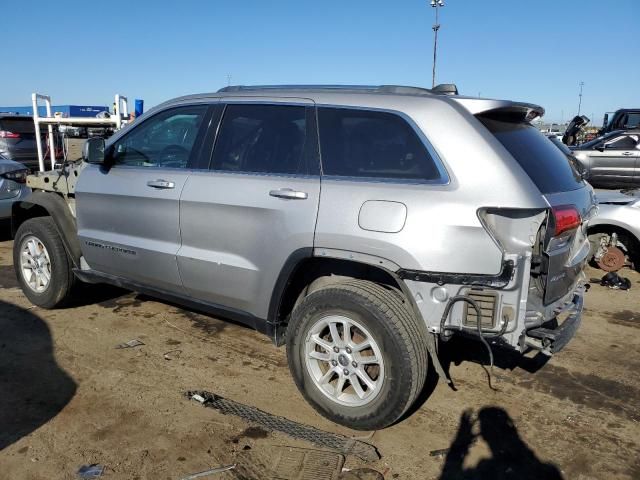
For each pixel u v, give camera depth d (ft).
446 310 9.54
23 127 37.93
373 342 10.14
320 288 10.85
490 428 11.03
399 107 10.44
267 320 11.74
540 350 9.88
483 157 9.60
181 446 10.14
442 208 9.50
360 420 10.48
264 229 11.33
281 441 10.39
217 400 11.84
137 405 11.52
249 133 12.18
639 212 21.88
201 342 14.84
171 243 13.10
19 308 17.01
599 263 22.97
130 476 9.28
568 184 10.89
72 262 16.08
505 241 9.39
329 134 11.07
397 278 9.93
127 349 14.26
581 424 11.23
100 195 14.53
